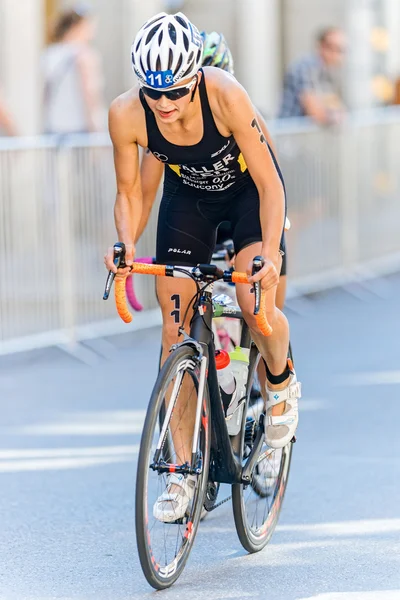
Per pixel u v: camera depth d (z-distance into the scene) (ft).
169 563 34.40
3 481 45.52
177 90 32.99
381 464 47.32
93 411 56.59
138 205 36.78
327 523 40.32
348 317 80.23
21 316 66.39
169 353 35.91
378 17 134.51
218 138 35.04
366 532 39.22
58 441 51.26
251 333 36.55
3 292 65.31
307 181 84.53
